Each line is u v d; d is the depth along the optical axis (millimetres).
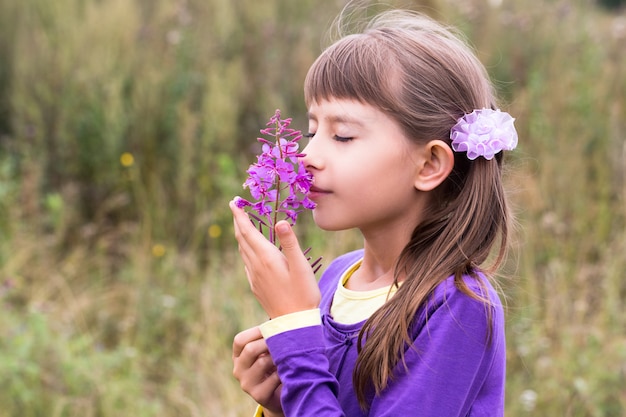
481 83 1506
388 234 1447
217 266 4336
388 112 1365
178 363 3799
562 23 6125
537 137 4875
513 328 3541
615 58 6027
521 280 3822
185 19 5605
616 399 3285
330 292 1596
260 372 1450
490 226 1439
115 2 5680
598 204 4746
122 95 5246
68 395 3367
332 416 1261
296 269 1355
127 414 3350
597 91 5348
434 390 1286
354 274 1581
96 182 5062
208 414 3322
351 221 1389
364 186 1369
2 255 4445
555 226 4289
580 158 4812
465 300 1313
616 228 4535
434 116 1393
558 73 5496
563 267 4051
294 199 1359
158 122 5109
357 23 1832
